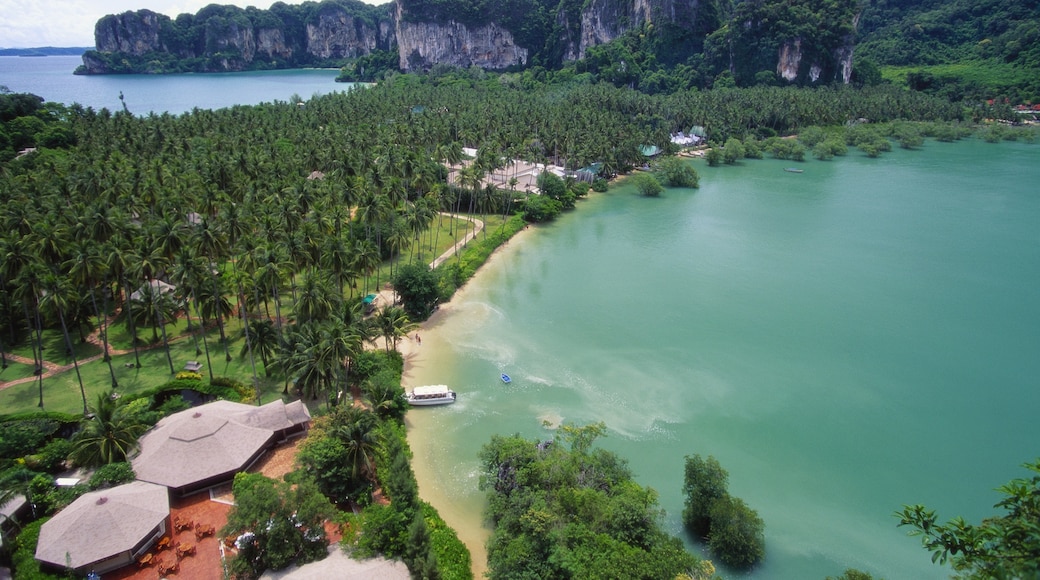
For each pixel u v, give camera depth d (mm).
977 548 21062
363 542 50750
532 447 59719
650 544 49531
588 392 79250
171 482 57688
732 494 62312
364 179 123750
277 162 141125
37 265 79375
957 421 74375
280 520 49500
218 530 53469
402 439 67125
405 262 119938
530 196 158000
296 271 87312
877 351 90125
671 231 146625
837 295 109688
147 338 90688
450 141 193875
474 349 90125
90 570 49781
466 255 123438
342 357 68750
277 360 73062
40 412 70250
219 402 68750
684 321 99312
